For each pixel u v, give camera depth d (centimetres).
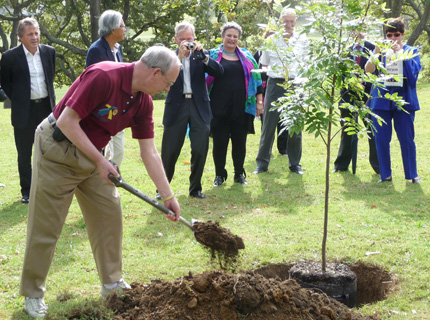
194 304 366
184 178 860
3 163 1003
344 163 880
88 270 509
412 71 765
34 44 724
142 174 899
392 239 565
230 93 782
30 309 411
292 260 517
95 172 411
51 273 500
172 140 730
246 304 360
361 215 652
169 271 496
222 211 688
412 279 470
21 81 727
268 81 855
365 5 435
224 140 801
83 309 389
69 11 3353
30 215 402
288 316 365
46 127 390
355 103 489
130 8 3388
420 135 1140
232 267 447
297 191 775
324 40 424
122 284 431
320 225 618
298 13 431
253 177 861
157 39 3406
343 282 443
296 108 434
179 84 718
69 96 381
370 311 417
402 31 744
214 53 788
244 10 2145
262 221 640
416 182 801
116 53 683
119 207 422
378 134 801
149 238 593
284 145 1011
